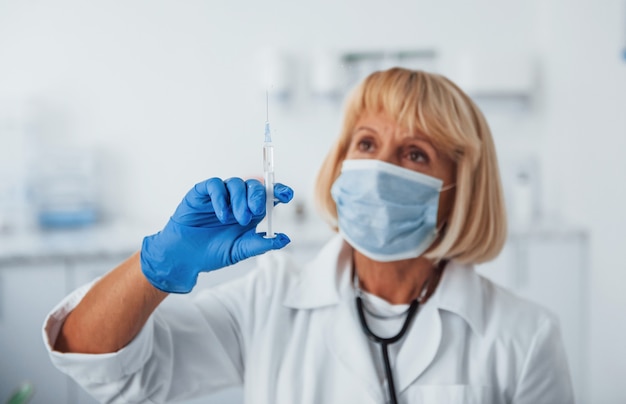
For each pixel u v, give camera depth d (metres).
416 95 1.23
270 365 1.24
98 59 3.01
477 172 1.25
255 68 3.07
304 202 3.07
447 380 1.20
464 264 1.30
